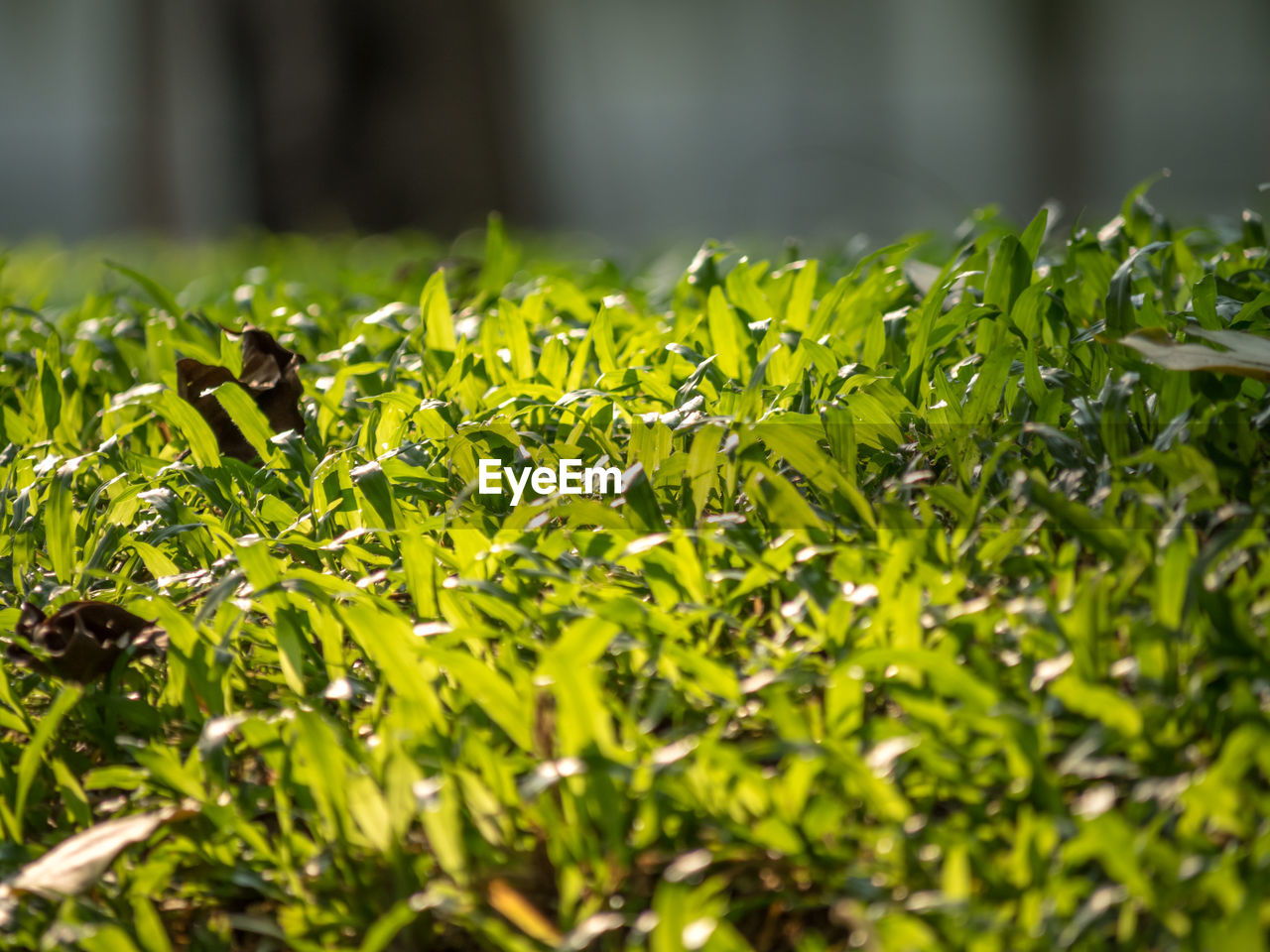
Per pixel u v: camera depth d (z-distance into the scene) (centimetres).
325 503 131
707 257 161
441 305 150
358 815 111
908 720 115
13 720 121
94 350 161
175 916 114
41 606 126
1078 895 108
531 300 155
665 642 115
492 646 120
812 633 118
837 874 110
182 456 140
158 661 123
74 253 325
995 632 117
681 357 141
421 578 121
